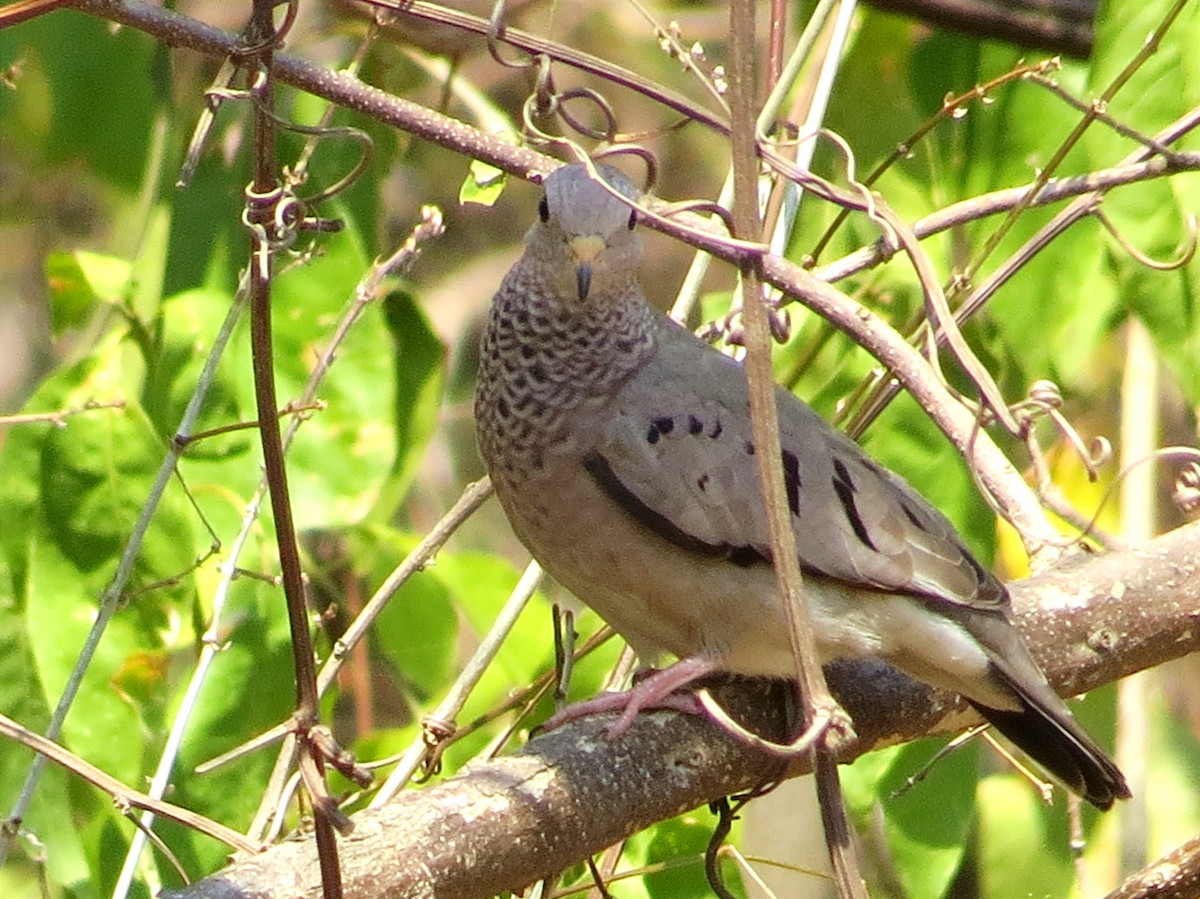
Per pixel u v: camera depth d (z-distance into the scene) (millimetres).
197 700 9625
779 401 8648
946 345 9508
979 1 11758
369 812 6945
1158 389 11586
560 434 8438
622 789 7461
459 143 8594
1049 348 10523
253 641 9797
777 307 8734
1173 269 8719
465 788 7109
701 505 8250
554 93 8438
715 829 8578
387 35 11336
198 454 10117
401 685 11086
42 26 11828
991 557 10242
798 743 6012
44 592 9305
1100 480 12227
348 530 11062
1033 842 10711
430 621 11016
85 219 15852
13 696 9406
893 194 11156
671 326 8844
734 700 8328
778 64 9430
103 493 9344
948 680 8367
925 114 11328
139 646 9289
